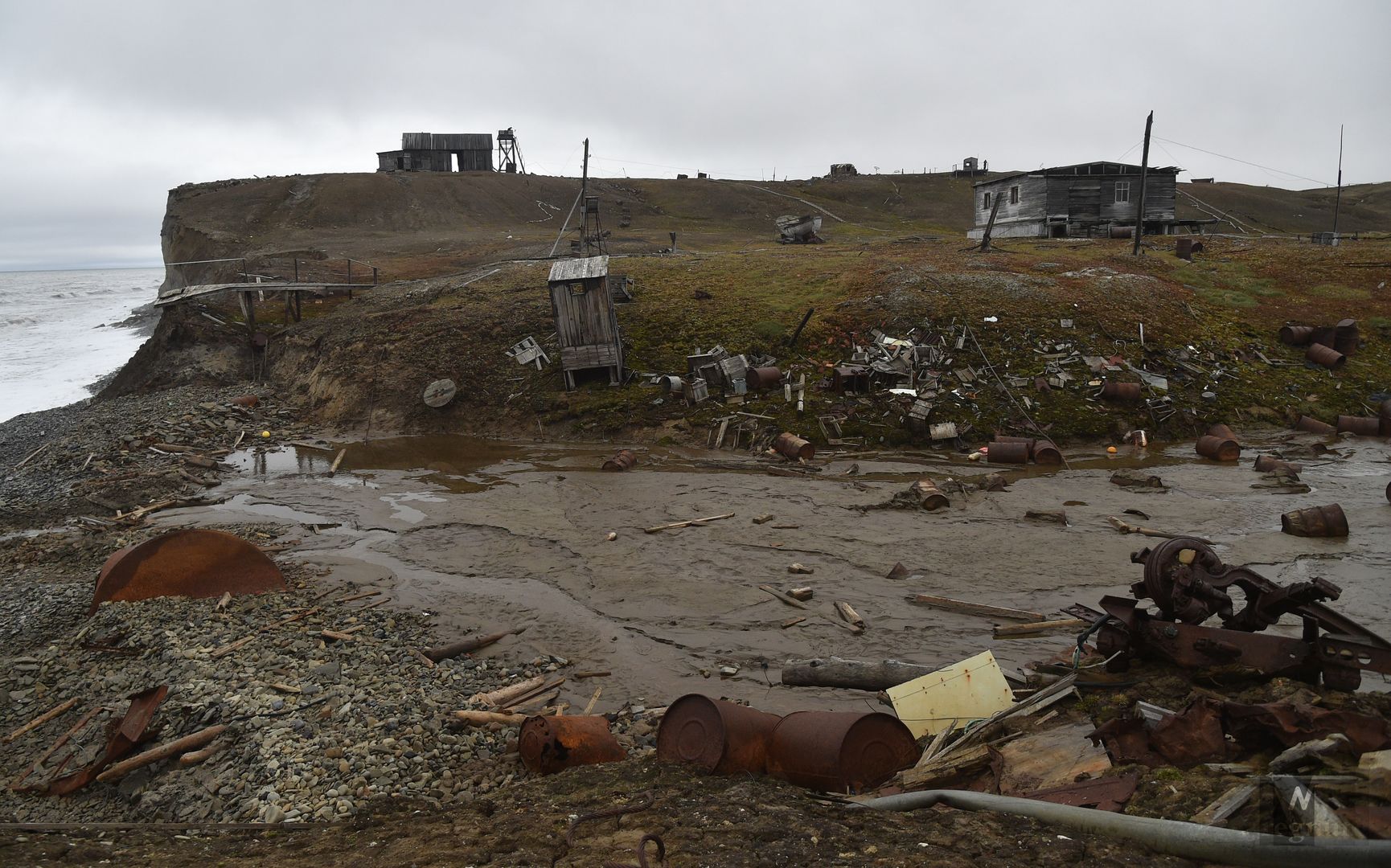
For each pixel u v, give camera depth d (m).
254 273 43.97
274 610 13.18
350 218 72.31
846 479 20.80
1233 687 7.82
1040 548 15.48
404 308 35.06
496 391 28.95
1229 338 29.12
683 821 6.23
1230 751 6.42
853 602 13.38
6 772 9.01
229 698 9.62
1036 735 7.27
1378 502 17.61
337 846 6.49
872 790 7.09
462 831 6.54
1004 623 12.34
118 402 31.06
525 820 6.61
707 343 29.36
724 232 71.75
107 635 11.88
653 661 11.63
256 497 21.11
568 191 85.25
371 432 28.25
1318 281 34.50
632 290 34.75
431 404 28.42
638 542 16.66
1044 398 25.23
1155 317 29.56
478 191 81.19
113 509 20.33
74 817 8.15
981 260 36.34
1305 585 7.67
